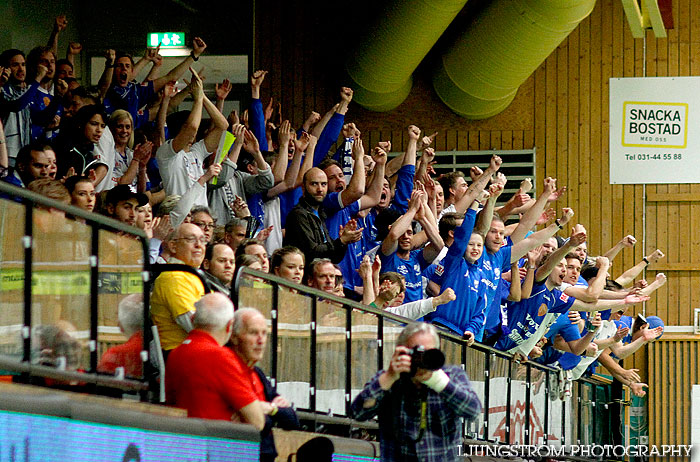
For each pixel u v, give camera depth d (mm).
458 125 33750
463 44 30359
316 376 14148
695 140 33812
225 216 19766
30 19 23984
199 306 11047
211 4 29703
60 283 9930
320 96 33750
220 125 18859
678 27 33906
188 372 10820
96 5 26625
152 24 28000
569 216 22375
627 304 25391
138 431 9656
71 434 8844
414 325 11117
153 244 14852
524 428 22922
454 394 10867
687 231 33812
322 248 17969
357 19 33719
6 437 8086
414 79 33719
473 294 20094
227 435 10719
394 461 11219
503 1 27469
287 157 21203
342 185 21125
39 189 12219
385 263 20016
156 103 22031
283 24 33844
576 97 33969
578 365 26594
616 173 33938
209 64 30125
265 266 14961
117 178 18219
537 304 23469
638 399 32781
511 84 30578
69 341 10070
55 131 18344
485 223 20953
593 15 34031
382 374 10891
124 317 11016
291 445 12914
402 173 23344
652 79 33875
